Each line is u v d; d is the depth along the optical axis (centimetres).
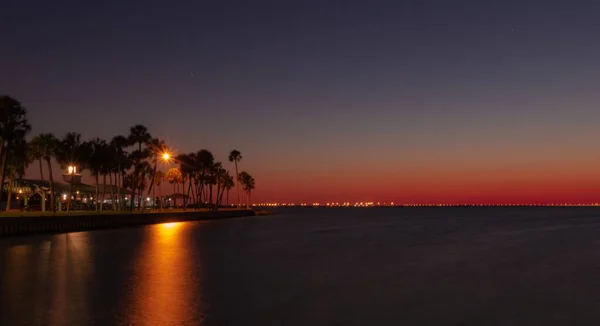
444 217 16675
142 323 1778
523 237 6512
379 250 4625
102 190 10500
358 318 1919
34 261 3425
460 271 3231
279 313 1967
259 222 11519
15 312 1905
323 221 12544
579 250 4734
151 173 13312
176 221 10562
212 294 2322
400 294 2403
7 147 6912
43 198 8769
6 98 6650
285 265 3438
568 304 2214
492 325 1861
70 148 8400
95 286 2469
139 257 3769
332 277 2917
